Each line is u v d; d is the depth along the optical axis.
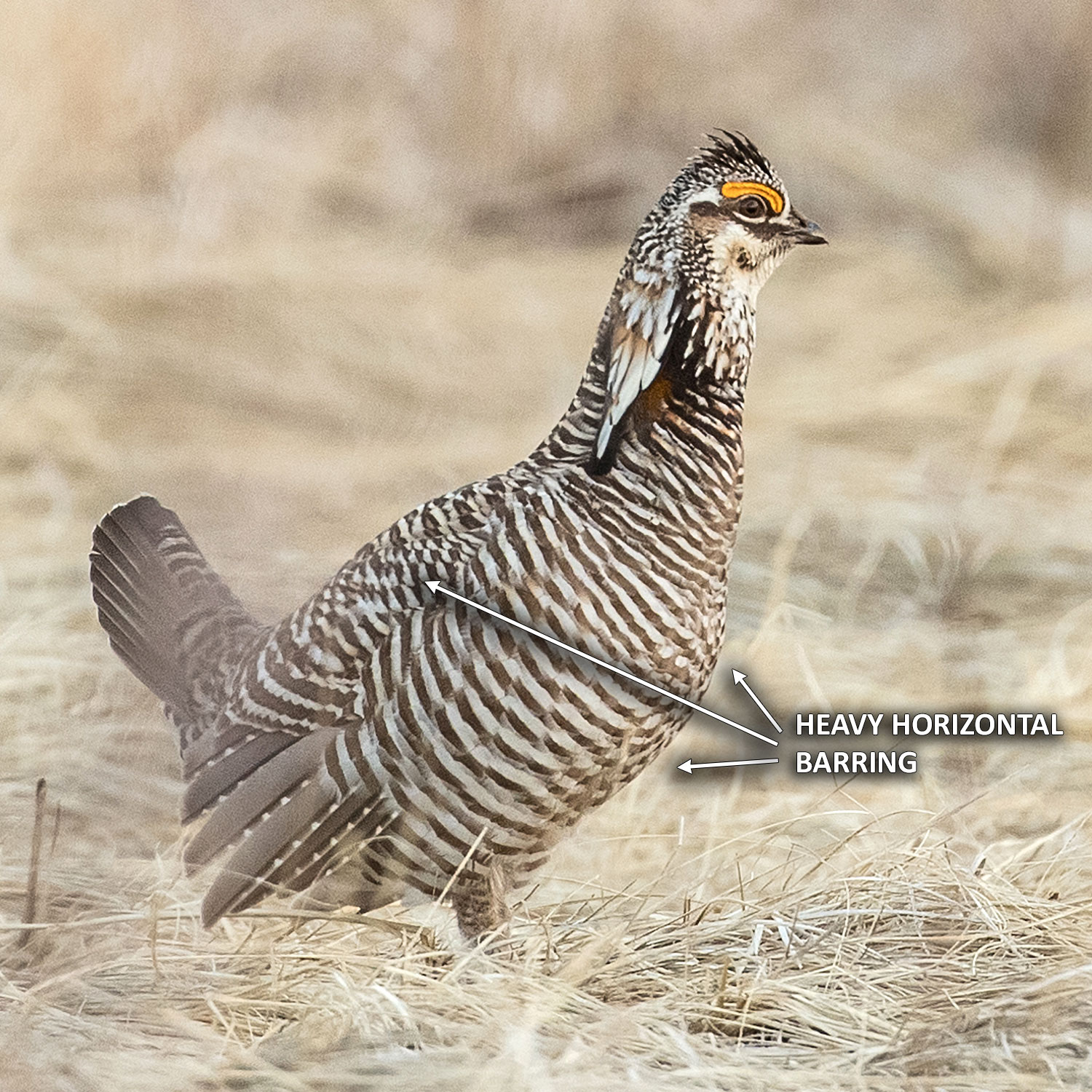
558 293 30.94
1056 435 24.42
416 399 26.61
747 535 21.31
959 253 33.50
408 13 36.91
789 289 31.84
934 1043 10.83
